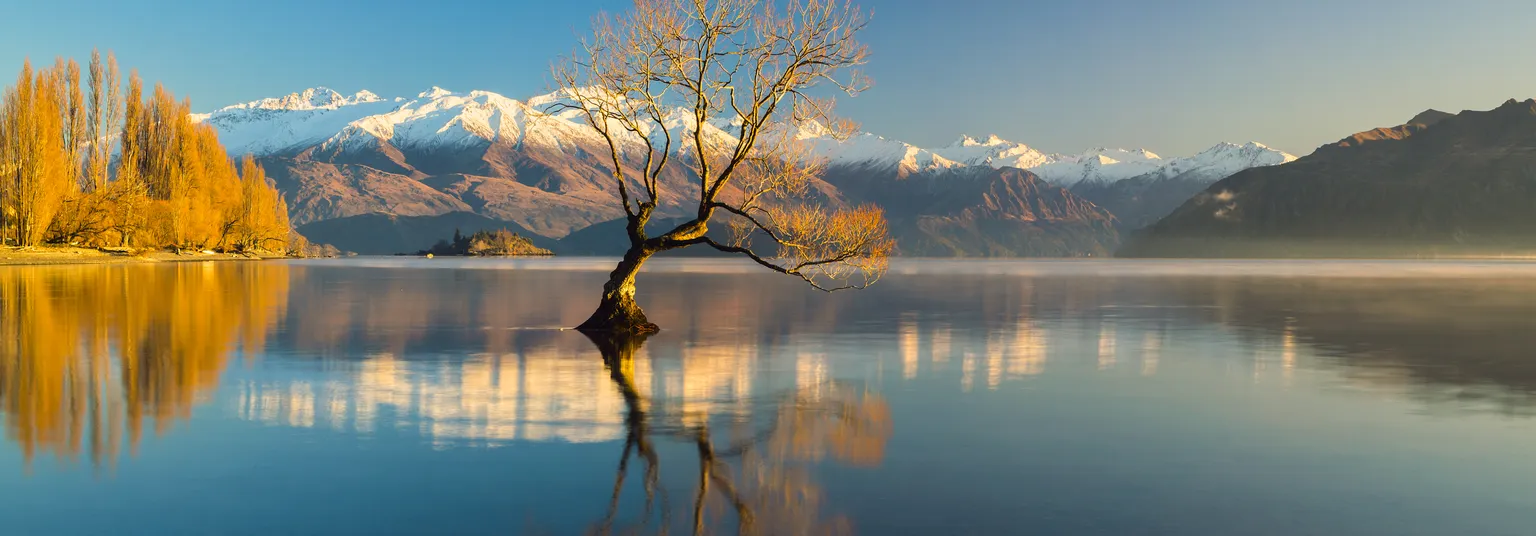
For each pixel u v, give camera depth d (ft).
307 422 41.34
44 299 123.03
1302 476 32.40
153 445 36.32
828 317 108.47
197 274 222.48
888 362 65.16
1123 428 41.01
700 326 95.09
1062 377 57.82
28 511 27.55
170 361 62.23
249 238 452.76
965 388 53.11
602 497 29.50
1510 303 141.79
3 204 271.28
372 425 40.83
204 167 395.55
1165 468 33.53
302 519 26.99
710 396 49.70
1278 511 28.25
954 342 79.77
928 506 28.63
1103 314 115.75
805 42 81.00
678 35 80.69
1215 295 168.14
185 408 44.52
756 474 32.48
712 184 84.69
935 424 41.88
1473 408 46.50
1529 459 35.01
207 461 33.68
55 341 73.87
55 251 281.74
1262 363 65.57
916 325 97.25
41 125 274.98
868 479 31.83
